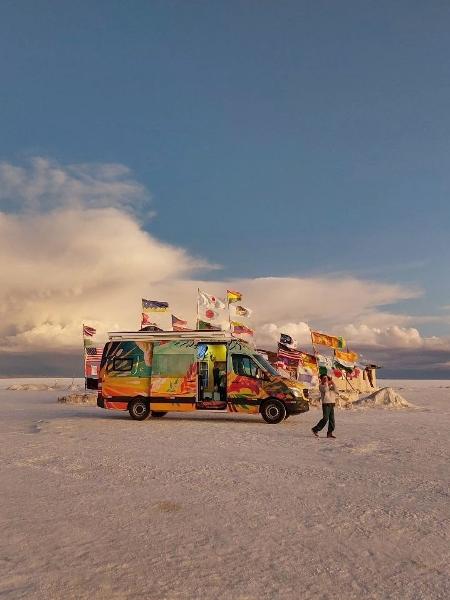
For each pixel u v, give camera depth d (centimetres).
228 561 570
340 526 700
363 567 560
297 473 1043
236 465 1115
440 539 653
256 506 791
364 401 3294
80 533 660
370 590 502
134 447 1355
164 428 1809
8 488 902
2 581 511
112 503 804
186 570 543
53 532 664
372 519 734
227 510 769
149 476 998
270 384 2055
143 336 2192
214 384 2262
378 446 1423
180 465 1108
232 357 2117
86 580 515
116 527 686
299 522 714
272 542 634
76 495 853
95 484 933
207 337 2152
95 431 1702
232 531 672
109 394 2170
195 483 941
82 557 577
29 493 867
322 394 1612
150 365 2162
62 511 760
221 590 496
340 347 3447
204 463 1134
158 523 704
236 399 2080
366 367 5209
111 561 566
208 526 692
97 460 1162
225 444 1430
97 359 3647
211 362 2291
